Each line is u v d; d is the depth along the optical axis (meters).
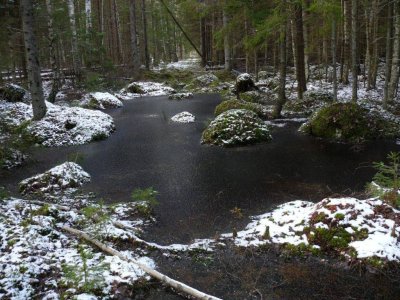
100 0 43.69
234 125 12.85
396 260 5.02
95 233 5.96
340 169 9.81
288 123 15.46
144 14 34.72
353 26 14.20
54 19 21.16
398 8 15.50
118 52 39.22
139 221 6.95
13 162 11.10
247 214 7.28
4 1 19.48
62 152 12.57
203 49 37.56
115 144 13.42
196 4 22.14
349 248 5.30
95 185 9.22
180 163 10.84
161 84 29.34
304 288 4.78
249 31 20.19
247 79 22.48
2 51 20.89
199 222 6.98
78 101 21.25
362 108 13.20
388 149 11.45
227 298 4.64
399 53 17.27
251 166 10.34
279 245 5.71
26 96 20.55
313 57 33.47
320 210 5.96
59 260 5.16
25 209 6.86
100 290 4.57
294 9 13.91
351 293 4.65
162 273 5.18
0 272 4.71
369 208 5.82
